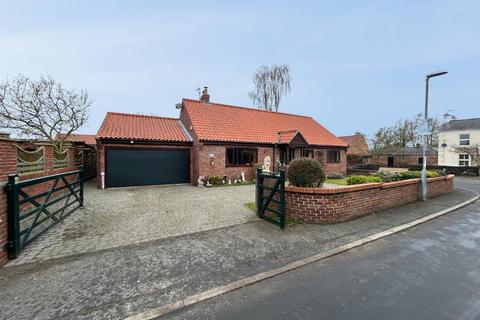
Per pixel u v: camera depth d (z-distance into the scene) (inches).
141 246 187.3
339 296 123.4
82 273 145.0
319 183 263.1
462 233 225.1
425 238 211.3
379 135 1823.3
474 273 147.5
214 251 178.2
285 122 831.7
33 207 286.7
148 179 534.6
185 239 202.4
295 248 184.1
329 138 846.5
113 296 122.6
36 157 315.6
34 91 557.0
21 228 228.7
